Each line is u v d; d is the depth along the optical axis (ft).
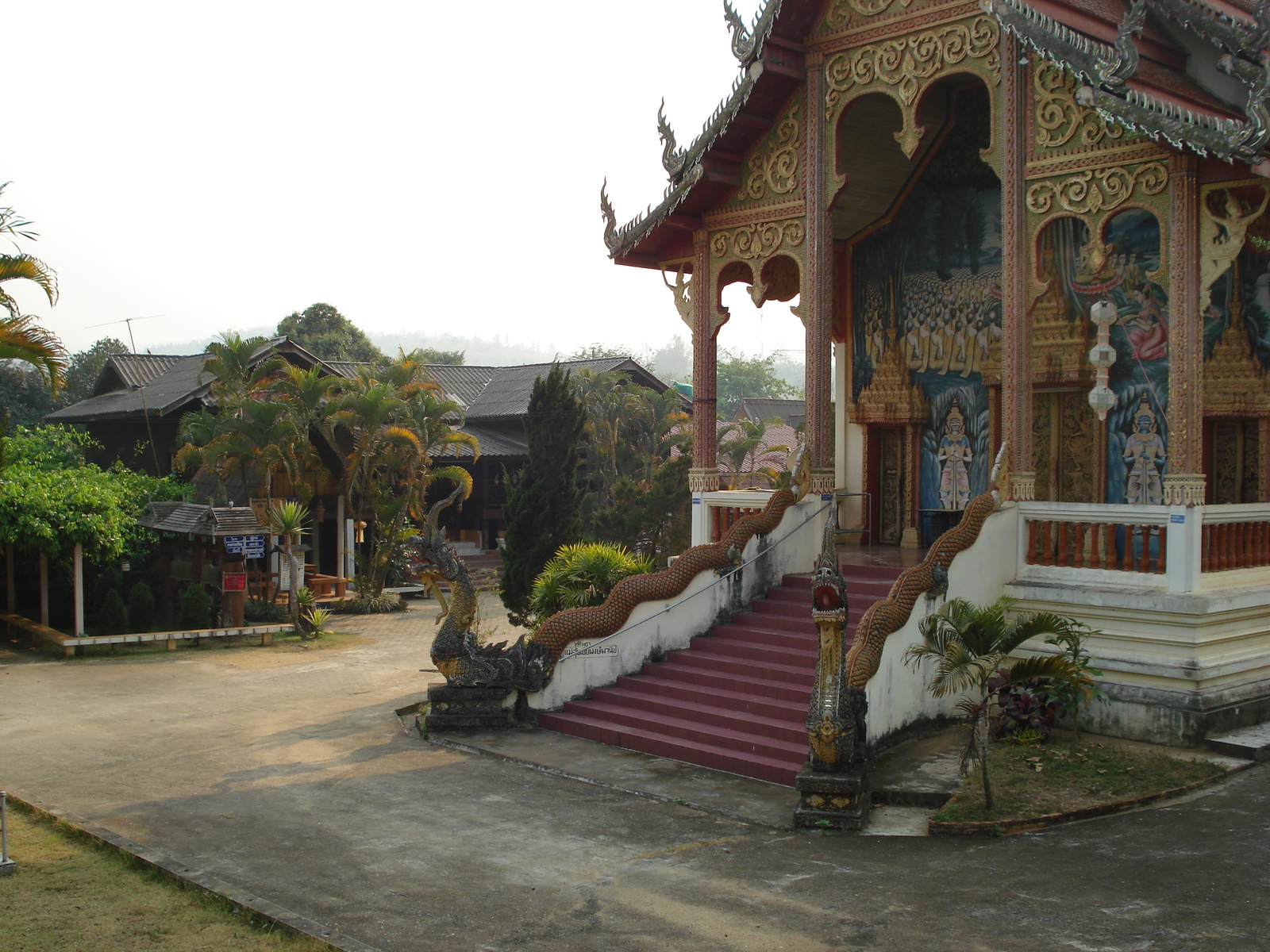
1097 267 42.78
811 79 50.39
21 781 39.52
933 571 41.22
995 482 44.27
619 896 27.84
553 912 26.89
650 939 25.14
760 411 208.95
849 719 34.04
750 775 38.96
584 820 34.45
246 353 94.79
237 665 66.90
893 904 26.89
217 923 26.35
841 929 25.45
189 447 92.58
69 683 59.67
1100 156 42.34
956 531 42.47
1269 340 48.14
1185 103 41.14
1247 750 37.83
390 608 99.30
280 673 63.93
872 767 37.50
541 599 55.72
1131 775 35.96
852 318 63.05
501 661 46.37
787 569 51.60
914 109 47.24
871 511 62.64
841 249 63.21
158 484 92.43
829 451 52.44
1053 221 44.32
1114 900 26.50
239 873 29.71
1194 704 39.14
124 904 27.53
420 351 106.73
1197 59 45.27
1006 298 44.78
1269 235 44.55
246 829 33.60
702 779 38.83
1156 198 40.96
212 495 104.22
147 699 55.26
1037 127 44.06
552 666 46.75
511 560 73.46
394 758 42.50
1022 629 34.71
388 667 66.49
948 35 46.21
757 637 47.47
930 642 36.47
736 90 50.47
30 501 67.72
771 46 49.55
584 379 134.51
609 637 47.60
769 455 143.43
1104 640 41.83
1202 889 26.99
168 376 124.67
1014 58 44.14
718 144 52.37
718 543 50.06
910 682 40.52
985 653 34.45
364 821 34.40
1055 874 28.37
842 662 34.88
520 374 161.17
